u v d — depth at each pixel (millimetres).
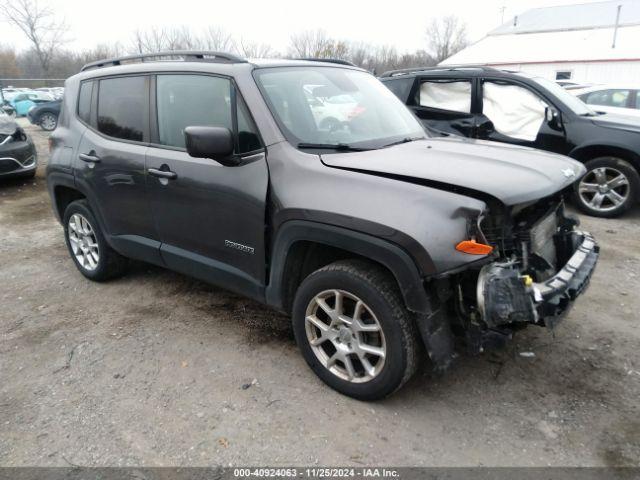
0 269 4855
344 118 3303
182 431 2627
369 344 2738
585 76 30578
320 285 2758
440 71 6973
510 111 6609
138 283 4453
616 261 4879
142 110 3664
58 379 3086
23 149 8250
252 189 2941
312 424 2658
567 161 3076
